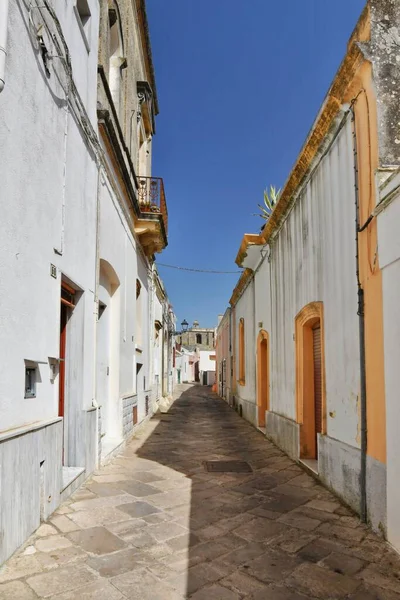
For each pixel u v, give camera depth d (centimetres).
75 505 521
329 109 591
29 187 424
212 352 5250
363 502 490
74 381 625
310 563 387
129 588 336
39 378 455
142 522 476
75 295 630
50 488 479
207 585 346
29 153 423
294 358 838
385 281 446
